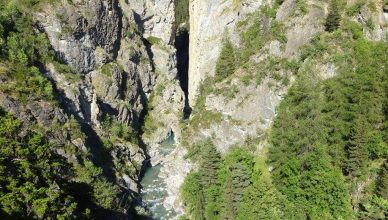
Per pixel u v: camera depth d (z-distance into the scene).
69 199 62.62
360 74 76.88
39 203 54.66
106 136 105.06
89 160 85.25
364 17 84.81
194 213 79.12
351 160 66.44
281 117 79.56
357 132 66.62
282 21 95.50
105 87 117.56
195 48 132.88
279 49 91.50
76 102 98.75
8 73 82.88
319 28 88.38
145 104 140.25
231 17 112.50
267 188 71.25
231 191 72.94
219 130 91.81
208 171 80.75
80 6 116.44
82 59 113.31
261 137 84.62
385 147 65.38
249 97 90.00
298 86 82.25
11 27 97.81
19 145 62.69
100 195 77.25
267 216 67.94
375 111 70.31
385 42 82.00
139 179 101.75
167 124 133.88
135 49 138.62
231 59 105.12
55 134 81.75
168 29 159.88
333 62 82.50
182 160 96.06
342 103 74.38
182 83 167.12
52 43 107.25
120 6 141.88
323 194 64.88
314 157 67.88
